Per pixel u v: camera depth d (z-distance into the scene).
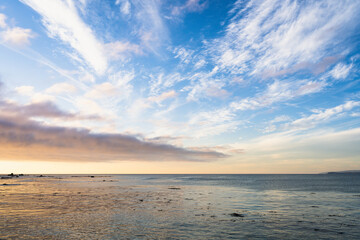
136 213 32.44
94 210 34.69
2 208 36.22
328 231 23.36
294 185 101.00
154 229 23.92
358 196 55.44
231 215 31.11
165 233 22.50
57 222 26.70
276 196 55.50
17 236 21.22
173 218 29.17
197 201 45.72
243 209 36.16
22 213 32.06
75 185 98.62
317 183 118.44
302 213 32.78
